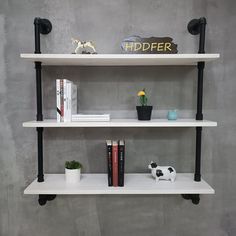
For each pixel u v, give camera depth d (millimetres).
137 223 1523
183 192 1243
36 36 1269
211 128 1486
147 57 1181
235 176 1506
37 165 1488
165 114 1473
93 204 1514
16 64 1449
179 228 1523
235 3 1441
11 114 1467
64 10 1427
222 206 1515
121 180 1289
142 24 1437
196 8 1436
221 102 1475
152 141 1493
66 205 1512
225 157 1499
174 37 1438
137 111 1353
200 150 1376
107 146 1281
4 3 1425
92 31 1437
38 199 1435
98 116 1273
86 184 1319
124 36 1438
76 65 1449
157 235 1525
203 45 1283
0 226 1506
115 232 1525
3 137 1475
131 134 1488
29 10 1428
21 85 1458
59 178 1413
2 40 1438
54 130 1479
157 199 1519
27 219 1509
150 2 1434
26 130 1475
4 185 1494
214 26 1442
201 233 1526
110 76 1457
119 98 1466
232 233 1524
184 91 1467
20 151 1480
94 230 1521
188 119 1427
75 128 1481
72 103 1294
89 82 1459
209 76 1465
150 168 1398
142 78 1460
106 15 1433
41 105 1328
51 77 1451
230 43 1453
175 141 1492
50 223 1516
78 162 1424
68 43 1436
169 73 1460
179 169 1504
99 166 1497
